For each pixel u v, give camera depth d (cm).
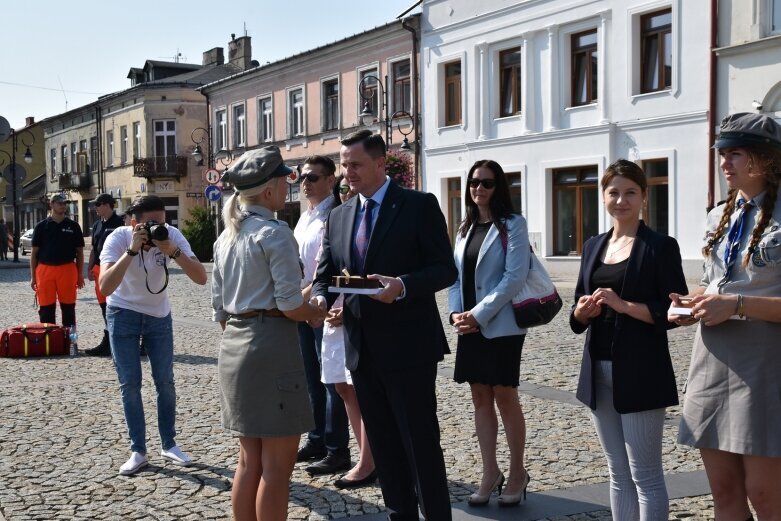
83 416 723
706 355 342
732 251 338
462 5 2558
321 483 539
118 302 572
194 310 1614
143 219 612
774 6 1870
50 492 519
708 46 1961
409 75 2789
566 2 2259
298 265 402
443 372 916
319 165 580
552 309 480
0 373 946
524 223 489
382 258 412
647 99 2097
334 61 3114
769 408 324
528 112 2384
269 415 399
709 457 347
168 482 539
